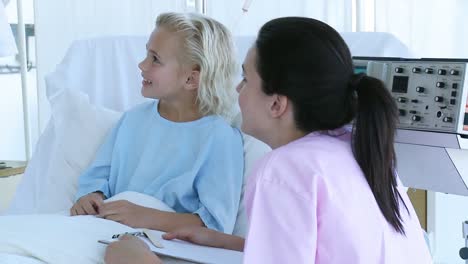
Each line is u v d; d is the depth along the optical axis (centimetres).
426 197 242
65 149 193
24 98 304
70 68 225
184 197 165
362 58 137
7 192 261
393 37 196
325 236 96
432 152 130
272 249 94
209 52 171
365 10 257
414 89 127
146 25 302
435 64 124
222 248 144
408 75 128
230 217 159
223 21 282
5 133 335
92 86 225
